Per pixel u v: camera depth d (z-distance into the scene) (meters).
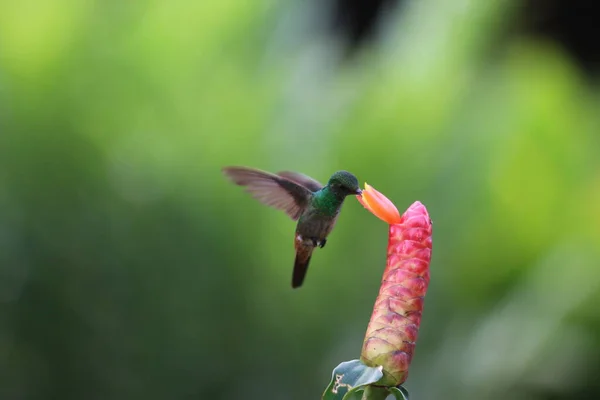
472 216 10.85
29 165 10.00
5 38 10.06
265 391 10.77
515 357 10.40
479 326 10.72
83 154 10.12
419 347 10.81
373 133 10.73
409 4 12.08
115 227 10.15
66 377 10.23
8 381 9.98
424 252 3.71
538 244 10.99
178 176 10.34
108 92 10.21
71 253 10.04
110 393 10.31
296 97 11.07
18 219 9.91
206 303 10.48
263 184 5.46
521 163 11.12
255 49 11.12
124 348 10.28
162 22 10.45
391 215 3.78
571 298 10.45
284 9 11.26
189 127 10.45
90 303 10.15
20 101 10.00
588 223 10.85
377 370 3.59
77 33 10.16
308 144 10.89
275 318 10.72
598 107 12.41
